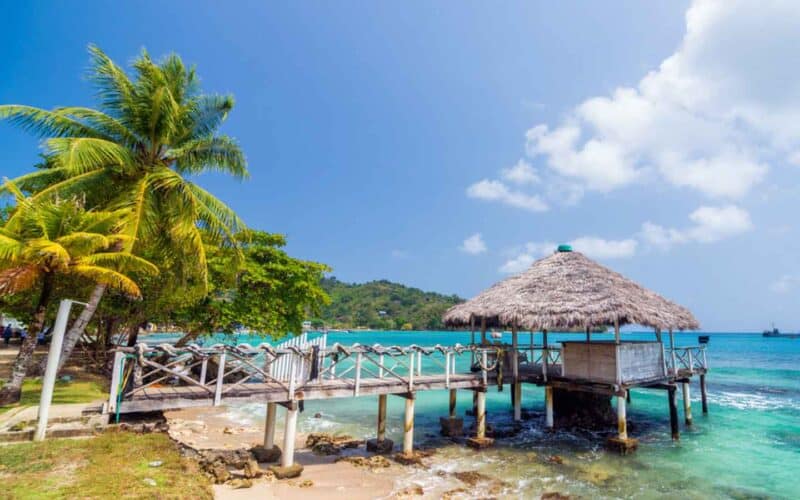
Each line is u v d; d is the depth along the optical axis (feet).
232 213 46.83
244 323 57.16
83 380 48.91
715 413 59.36
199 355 28.43
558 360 53.93
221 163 47.67
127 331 63.10
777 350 216.74
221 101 47.70
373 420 53.11
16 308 48.26
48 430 24.82
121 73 42.75
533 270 50.90
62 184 37.93
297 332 64.54
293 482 28.66
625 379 40.83
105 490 18.60
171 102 41.24
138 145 44.09
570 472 34.09
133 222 37.27
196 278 51.55
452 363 46.21
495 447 40.73
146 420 30.14
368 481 30.17
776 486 32.42
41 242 31.83
